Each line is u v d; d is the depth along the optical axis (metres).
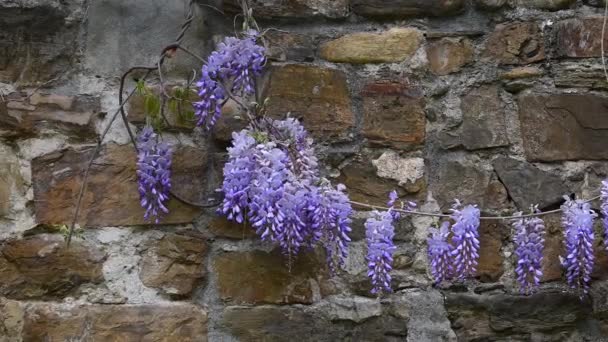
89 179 2.17
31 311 2.13
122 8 2.23
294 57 2.26
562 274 2.26
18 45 2.19
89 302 2.15
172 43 2.16
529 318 2.24
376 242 2.09
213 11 2.26
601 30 2.33
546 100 2.30
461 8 2.31
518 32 2.32
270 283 2.21
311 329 2.20
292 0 2.27
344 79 2.27
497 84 2.30
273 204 2.04
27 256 2.15
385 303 2.22
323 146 2.24
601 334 2.26
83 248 2.16
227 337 2.18
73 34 2.21
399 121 2.27
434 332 2.22
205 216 2.21
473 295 2.24
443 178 2.27
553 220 2.27
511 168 2.28
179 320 2.17
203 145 2.22
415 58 2.29
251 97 2.22
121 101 2.14
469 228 2.13
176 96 2.17
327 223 2.06
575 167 2.29
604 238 2.24
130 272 2.17
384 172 2.25
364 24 2.30
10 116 2.17
